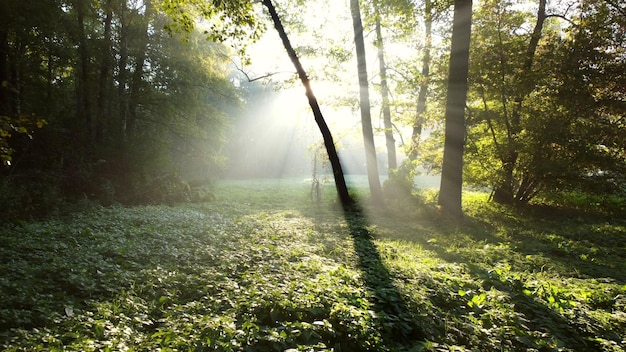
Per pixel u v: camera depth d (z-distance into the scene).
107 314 4.12
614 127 15.77
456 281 6.22
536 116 16.09
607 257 9.39
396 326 4.31
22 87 13.09
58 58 14.06
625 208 17.34
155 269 5.90
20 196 9.73
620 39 15.59
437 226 12.75
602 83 15.62
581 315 5.15
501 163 17.38
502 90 16.59
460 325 4.52
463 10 12.96
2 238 6.91
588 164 15.58
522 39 16.95
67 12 14.57
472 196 22.80
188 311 4.43
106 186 13.41
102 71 16.16
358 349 3.79
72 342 3.44
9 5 10.06
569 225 14.02
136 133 19.86
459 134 13.45
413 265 7.25
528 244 10.40
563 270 7.89
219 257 6.98
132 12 17.50
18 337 3.47
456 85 13.24
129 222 10.02
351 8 17.70
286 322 3.96
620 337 4.69
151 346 3.49
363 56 17.78
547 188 16.41
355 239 10.24
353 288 5.38
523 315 5.02
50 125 12.88
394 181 19.09
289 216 14.63
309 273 6.23
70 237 7.54
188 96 20.09
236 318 4.17
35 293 4.61
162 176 17.06
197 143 22.92
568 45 16.17
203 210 14.94
